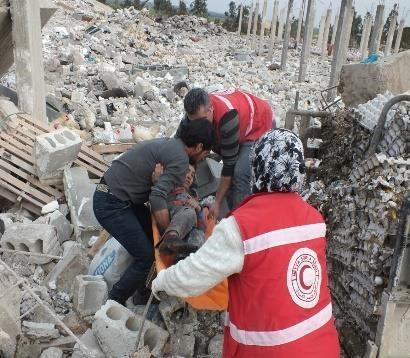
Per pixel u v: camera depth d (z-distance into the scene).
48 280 4.11
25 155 5.39
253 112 4.39
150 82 13.38
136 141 7.46
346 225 3.62
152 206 3.46
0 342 3.19
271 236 2.25
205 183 5.38
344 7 13.49
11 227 4.37
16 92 7.07
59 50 14.58
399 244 2.97
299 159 2.33
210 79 14.95
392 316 3.11
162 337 3.46
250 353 2.30
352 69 6.43
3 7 6.37
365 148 4.24
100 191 3.73
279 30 29.59
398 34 21.83
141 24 23.59
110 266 3.95
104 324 3.35
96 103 10.06
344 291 3.64
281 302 2.24
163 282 2.49
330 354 2.31
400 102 3.88
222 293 2.97
